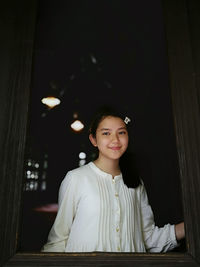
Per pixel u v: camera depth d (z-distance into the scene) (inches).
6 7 38.8
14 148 31.2
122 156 41.8
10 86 34.2
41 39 61.1
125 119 41.4
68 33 95.4
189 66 36.9
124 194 38.4
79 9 79.5
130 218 36.6
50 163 138.3
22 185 29.8
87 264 26.7
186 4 40.7
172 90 35.7
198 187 30.6
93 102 164.7
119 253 27.8
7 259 26.6
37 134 117.0
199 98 35.1
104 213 35.1
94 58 136.4
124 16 91.1
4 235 27.6
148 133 113.5
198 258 27.6
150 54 113.3
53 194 117.3
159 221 72.0
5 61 35.6
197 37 38.7
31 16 38.4
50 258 26.9
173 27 39.4
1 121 32.4
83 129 159.8
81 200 36.6
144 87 128.7
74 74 149.3
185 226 29.2
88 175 38.4
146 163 97.5
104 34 111.0
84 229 34.4
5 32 37.3
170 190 74.1
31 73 35.2
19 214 28.6
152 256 27.6
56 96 151.9
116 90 149.8
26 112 33.0
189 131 33.4
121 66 138.4
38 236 46.8
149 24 92.5
